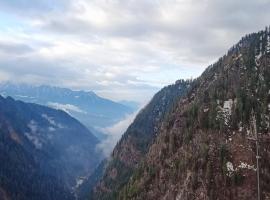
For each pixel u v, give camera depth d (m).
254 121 141.38
